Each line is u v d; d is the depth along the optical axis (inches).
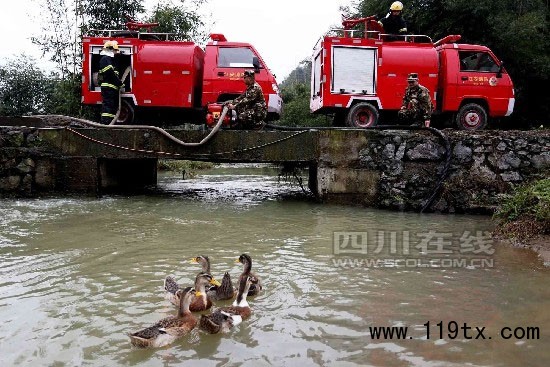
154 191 570.9
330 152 466.9
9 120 493.4
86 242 313.0
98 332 183.5
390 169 453.1
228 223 380.8
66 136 475.8
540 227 327.3
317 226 372.8
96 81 538.6
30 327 186.4
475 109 536.7
